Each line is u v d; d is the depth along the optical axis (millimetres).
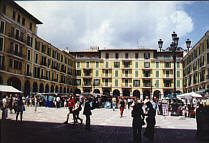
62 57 56344
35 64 43344
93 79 61719
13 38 35906
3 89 18828
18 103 13148
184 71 57156
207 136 8930
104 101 42188
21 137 8461
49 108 29641
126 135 9672
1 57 33688
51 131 10133
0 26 33312
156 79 58969
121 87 59688
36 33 45188
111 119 16828
